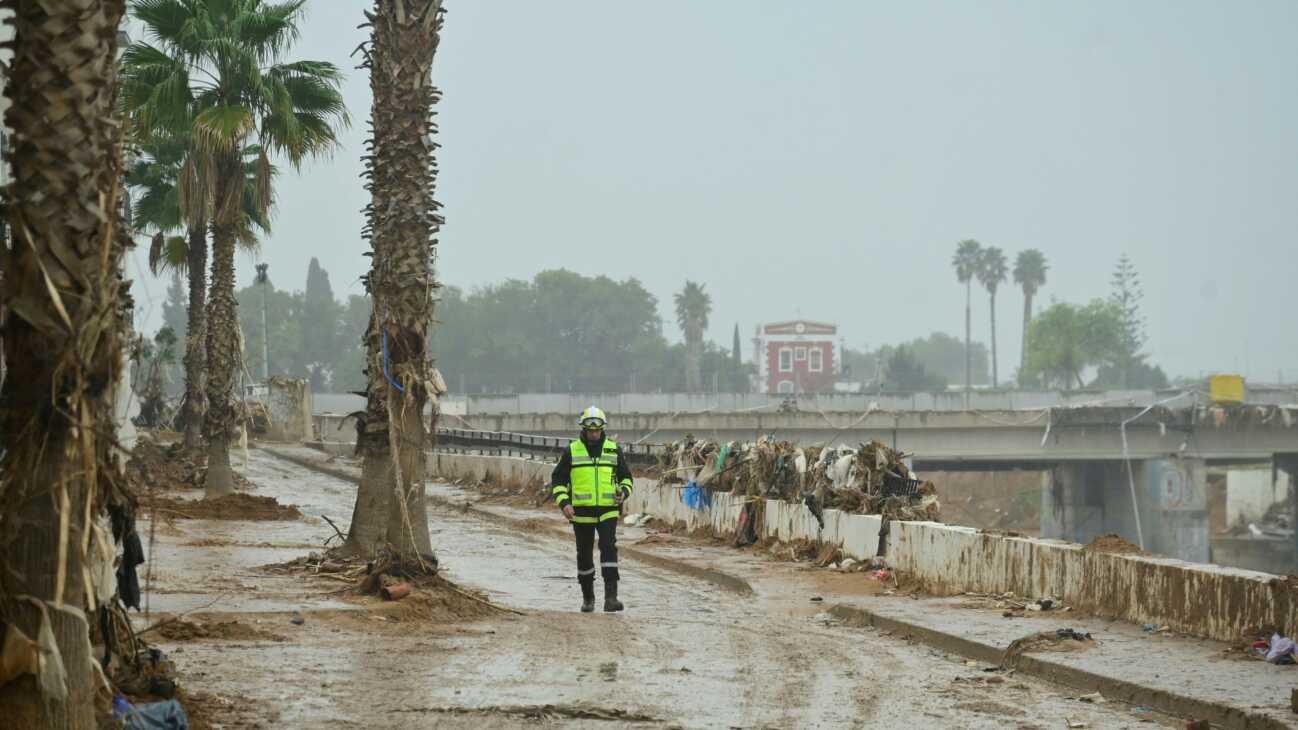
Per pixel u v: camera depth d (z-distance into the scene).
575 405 116.75
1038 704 14.80
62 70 9.31
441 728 12.43
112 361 9.65
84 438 9.37
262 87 42.34
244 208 53.78
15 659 9.09
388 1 24.16
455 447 77.06
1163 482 106.12
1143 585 19.86
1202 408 105.25
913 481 30.67
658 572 31.22
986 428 103.00
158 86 41.72
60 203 9.31
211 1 43.66
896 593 25.77
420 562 22.05
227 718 12.34
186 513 38.03
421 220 24.06
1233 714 13.66
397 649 17.09
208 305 44.59
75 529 9.35
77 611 9.36
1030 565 22.84
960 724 13.46
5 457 9.29
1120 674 15.67
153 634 16.92
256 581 23.61
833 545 30.69
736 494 36.56
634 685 15.09
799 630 21.30
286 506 40.72
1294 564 121.31
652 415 102.12
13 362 9.30
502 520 44.09
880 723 13.38
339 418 96.38
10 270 9.31
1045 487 124.75
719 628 21.02
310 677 14.73
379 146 24.20
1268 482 133.12
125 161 10.33
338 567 25.14
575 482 23.05
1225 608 18.03
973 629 19.83
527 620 20.81
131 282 10.10
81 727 9.34
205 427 44.38
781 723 13.24
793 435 103.00
